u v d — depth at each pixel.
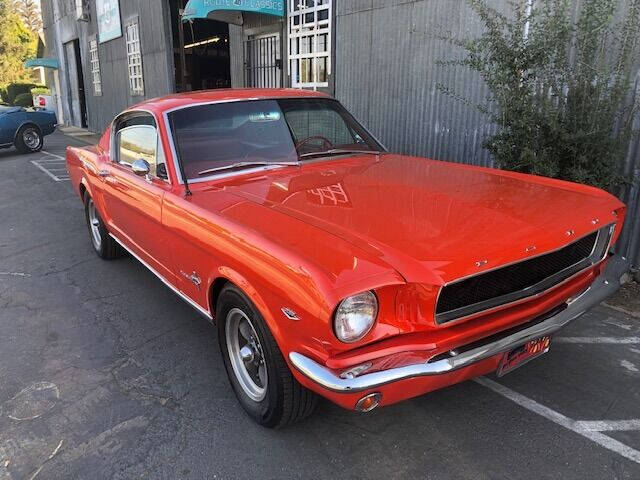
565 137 4.21
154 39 14.13
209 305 3.08
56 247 6.15
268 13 9.24
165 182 3.51
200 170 3.46
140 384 3.27
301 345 2.26
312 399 2.62
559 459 2.54
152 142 3.72
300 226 2.57
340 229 2.52
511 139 4.62
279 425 2.73
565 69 4.36
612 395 3.04
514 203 2.94
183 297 3.54
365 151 4.23
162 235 3.50
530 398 3.03
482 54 5.90
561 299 2.69
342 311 2.08
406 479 2.44
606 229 2.99
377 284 2.10
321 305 2.08
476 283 2.33
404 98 7.21
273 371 2.54
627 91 4.38
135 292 4.73
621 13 4.67
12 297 4.68
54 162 13.30
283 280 2.28
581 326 3.89
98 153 5.09
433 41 6.63
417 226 2.56
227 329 2.96
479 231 2.53
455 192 3.12
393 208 2.81
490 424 2.81
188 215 3.08
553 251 2.53
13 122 14.66
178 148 3.50
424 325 2.22
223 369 3.44
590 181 4.34
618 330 3.82
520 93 4.43
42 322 4.16
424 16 6.68
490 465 2.51
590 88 4.25
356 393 2.10
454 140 6.59
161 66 14.07
